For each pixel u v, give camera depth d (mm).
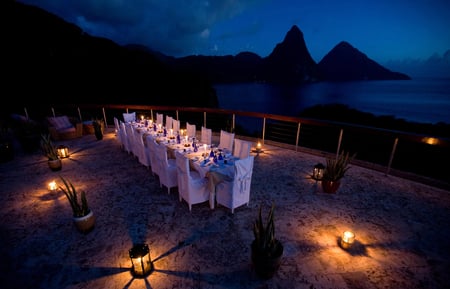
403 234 3537
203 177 4262
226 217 3992
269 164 6215
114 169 6152
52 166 5996
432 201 4438
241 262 3023
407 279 2748
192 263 3008
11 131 8602
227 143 5836
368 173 5629
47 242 3467
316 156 6750
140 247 2807
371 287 2650
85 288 2674
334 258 3068
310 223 3803
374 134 5332
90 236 3578
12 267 3004
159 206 4363
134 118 9125
